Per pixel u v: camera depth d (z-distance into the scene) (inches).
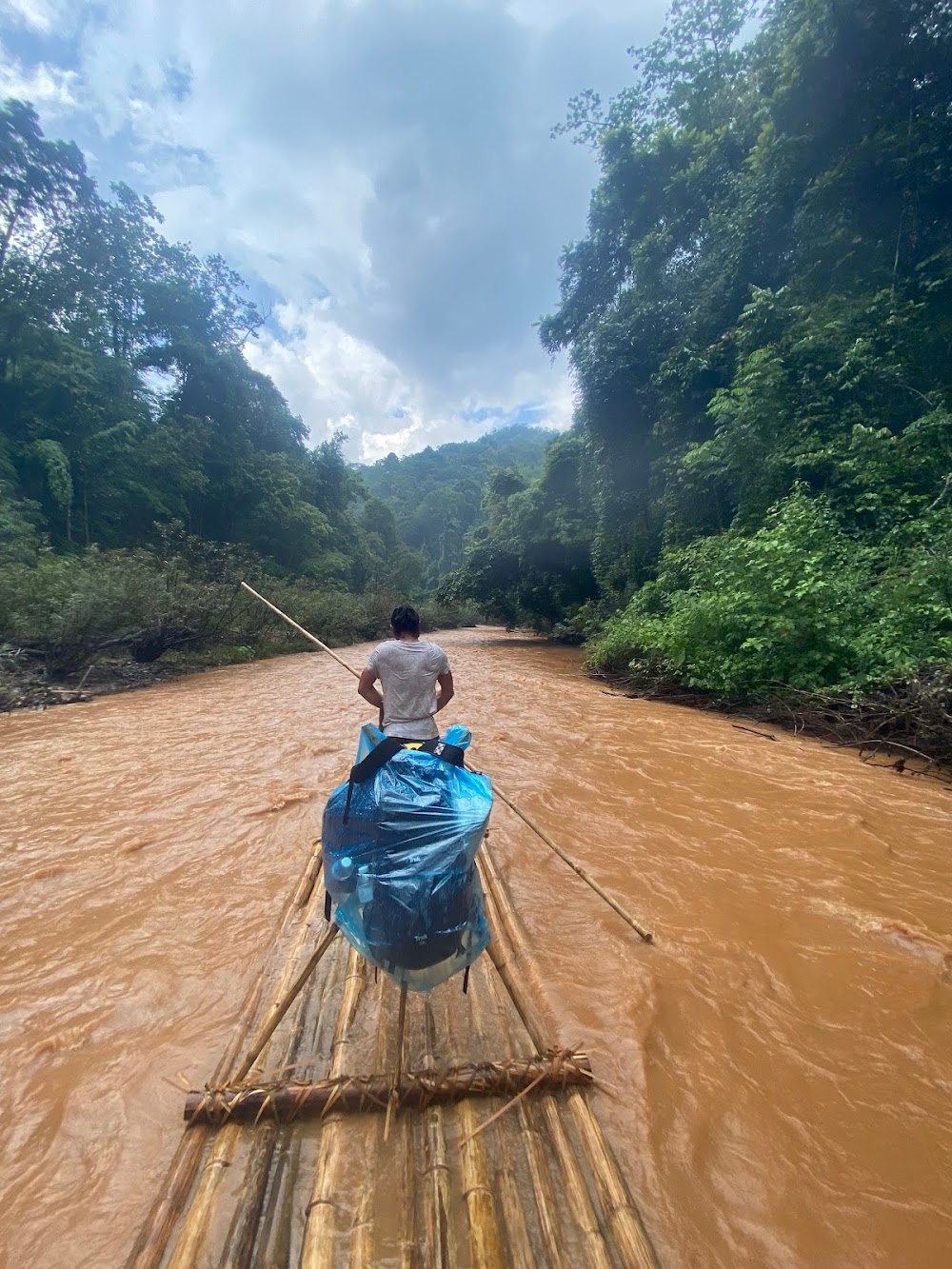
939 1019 99.1
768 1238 66.0
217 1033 95.7
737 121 582.9
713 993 105.3
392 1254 62.0
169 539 726.5
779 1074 88.3
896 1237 66.1
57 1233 66.4
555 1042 92.7
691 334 593.9
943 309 396.8
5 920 128.2
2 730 299.1
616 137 695.1
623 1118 80.6
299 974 105.7
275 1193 69.8
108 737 284.8
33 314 906.7
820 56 422.3
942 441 362.9
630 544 755.4
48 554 582.2
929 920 127.0
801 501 371.6
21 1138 77.9
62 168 952.9
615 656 467.2
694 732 294.8
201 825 176.4
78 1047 92.9
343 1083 80.0
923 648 262.5
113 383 1087.0
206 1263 60.7
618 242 764.0
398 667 112.4
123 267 1157.1
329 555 1572.3
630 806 190.9
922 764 236.1
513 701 390.9
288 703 383.2
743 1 619.2
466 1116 78.2
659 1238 65.8
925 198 414.0
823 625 303.0
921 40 400.2
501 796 132.0
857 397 413.7
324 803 193.6
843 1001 103.3
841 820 179.2
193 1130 76.9
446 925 80.0
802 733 289.6
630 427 711.1
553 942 120.0
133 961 114.3
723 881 143.6
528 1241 63.1
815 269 461.4
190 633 555.8
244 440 1387.8
